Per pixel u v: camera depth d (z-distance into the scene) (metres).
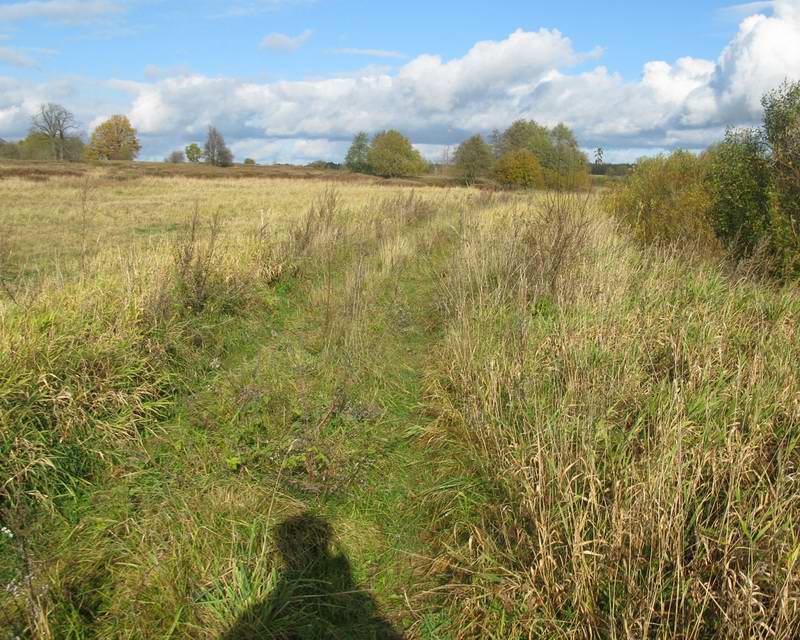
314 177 56.94
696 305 5.91
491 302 6.61
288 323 7.39
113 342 5.00
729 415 3.77
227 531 3.42
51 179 31.50
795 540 2.62
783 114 7.67
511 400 4.27
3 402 3.92
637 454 3.63
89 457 4.09
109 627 2.82
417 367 6.22
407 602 3.07
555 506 3.13
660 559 2.59
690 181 11.39
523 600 2.82
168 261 7.30
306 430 4.50
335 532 3.62
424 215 16.28
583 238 7.61
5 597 2.94
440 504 3.88
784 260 7.35
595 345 4.94
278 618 2.91
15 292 5.94
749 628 2.36
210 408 4.95
